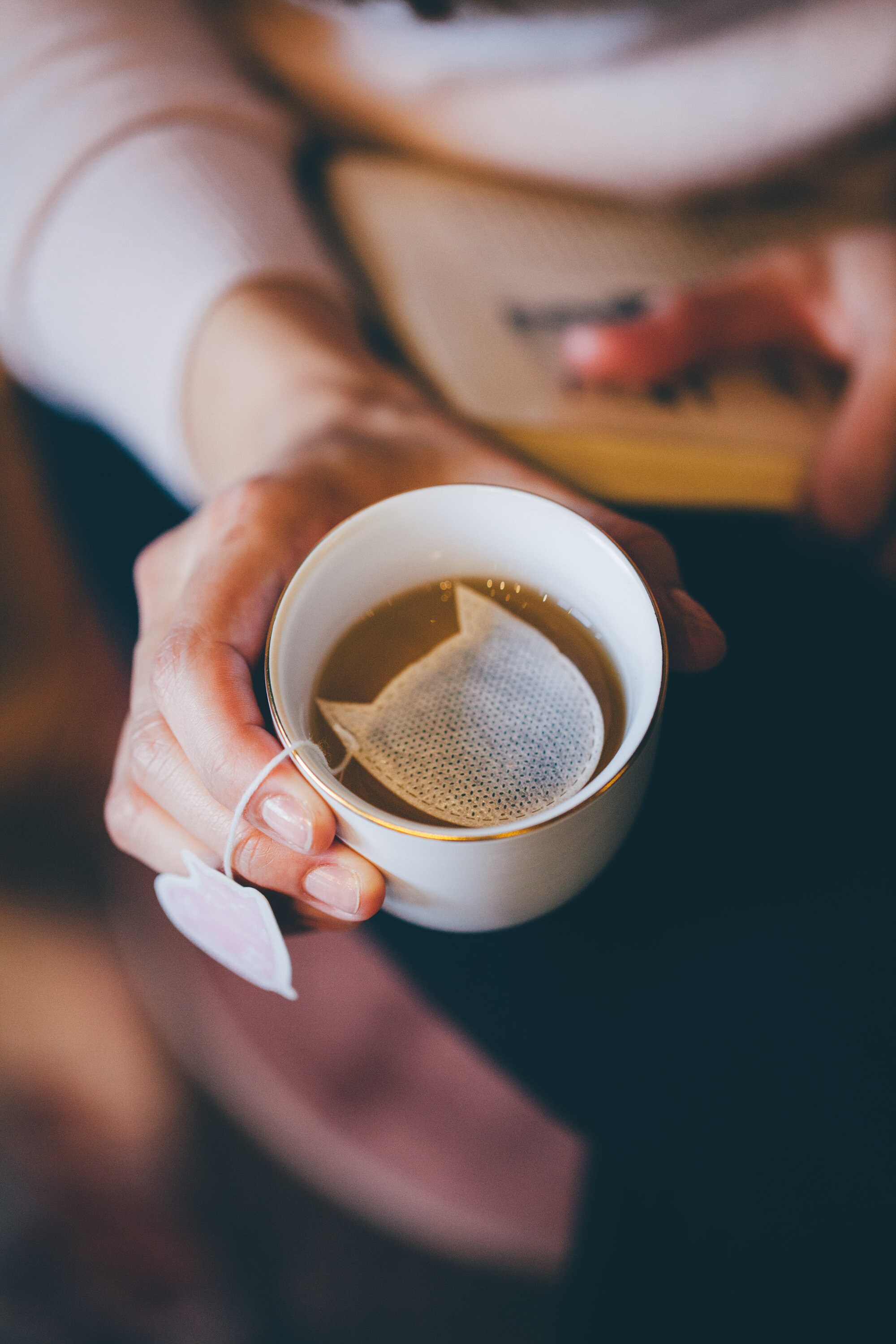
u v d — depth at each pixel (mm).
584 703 339
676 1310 388
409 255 535
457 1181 519
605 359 491
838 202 605
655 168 586
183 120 516
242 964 356
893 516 439
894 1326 352
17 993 582
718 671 414
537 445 470
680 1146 358
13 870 625
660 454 470
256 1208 527
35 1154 535
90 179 499
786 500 458
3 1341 501
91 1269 514
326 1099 535
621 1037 367
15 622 664
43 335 523
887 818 389
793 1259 354
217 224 488
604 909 381
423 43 543
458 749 334
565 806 305
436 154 600
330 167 578
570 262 547
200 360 474
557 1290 510
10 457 631
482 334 507
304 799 315
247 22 568
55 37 514
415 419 418
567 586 352
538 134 575
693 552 440
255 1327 510
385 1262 519
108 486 539
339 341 461
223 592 350
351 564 346
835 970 369
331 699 343
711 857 385
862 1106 355
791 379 500
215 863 350
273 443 424
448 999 383
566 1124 369
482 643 349
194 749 331
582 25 521
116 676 638
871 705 408
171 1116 546
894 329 461
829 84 543
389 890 331
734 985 370
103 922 607
